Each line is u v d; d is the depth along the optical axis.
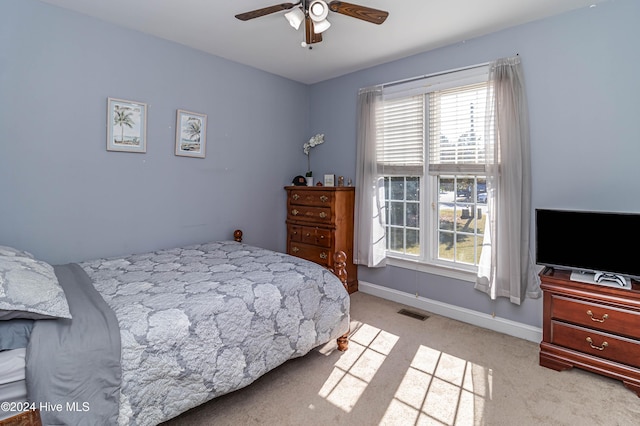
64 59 2.43
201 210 3.32
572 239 2.25
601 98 2.31
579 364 2.12
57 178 2.45
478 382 2.07
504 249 2.67
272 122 3.92
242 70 3.57
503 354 2.42
